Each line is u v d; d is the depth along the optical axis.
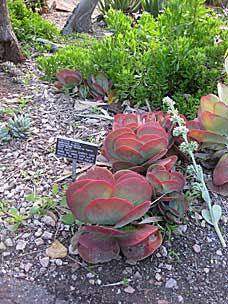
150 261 1.38
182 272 1.35
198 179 1.59
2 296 1.25
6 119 2.06
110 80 2.29
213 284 1.33
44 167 1.74
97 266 1.34
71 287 1.29
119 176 1.41
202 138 1.67
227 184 1.67
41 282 1.30
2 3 2.59
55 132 1.99
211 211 1.50
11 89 2.40
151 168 1.49
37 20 3.49
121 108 2.24
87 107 2.23
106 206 1.24
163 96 2.20
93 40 3.42
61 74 2.32
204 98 1.74
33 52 3.06
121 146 1.50
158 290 1.30
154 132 1.59
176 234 1.47
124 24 2.65
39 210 1.51
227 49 2.07
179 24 2.34
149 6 4.32
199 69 2.14
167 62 2.13
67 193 1.31
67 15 4.89
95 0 4.00
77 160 1.54
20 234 1.44
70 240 1.42
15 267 1.34
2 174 1.70
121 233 1.27
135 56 2.35
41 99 2.30
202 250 1.43
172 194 1.49
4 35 2.68
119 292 1.28
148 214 1.47
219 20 2.62
